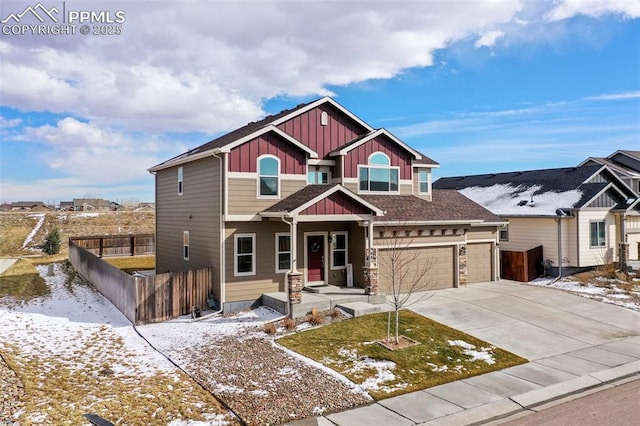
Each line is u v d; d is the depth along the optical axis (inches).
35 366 435.5
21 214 2127.2
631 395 392.8
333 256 748.6
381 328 557.9
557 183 1062.4
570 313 656.4
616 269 935.0
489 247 897.5
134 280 600.7
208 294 669.9
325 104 783.7
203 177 721.0
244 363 454.0
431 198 926.4
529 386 411.5
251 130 773.9
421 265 788.0
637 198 949.2
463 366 458.3
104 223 2133.4
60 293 784.3
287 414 350.6
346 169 776.3
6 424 312.3
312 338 525.3
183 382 406.6
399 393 394.0
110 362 460.4
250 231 674.8
